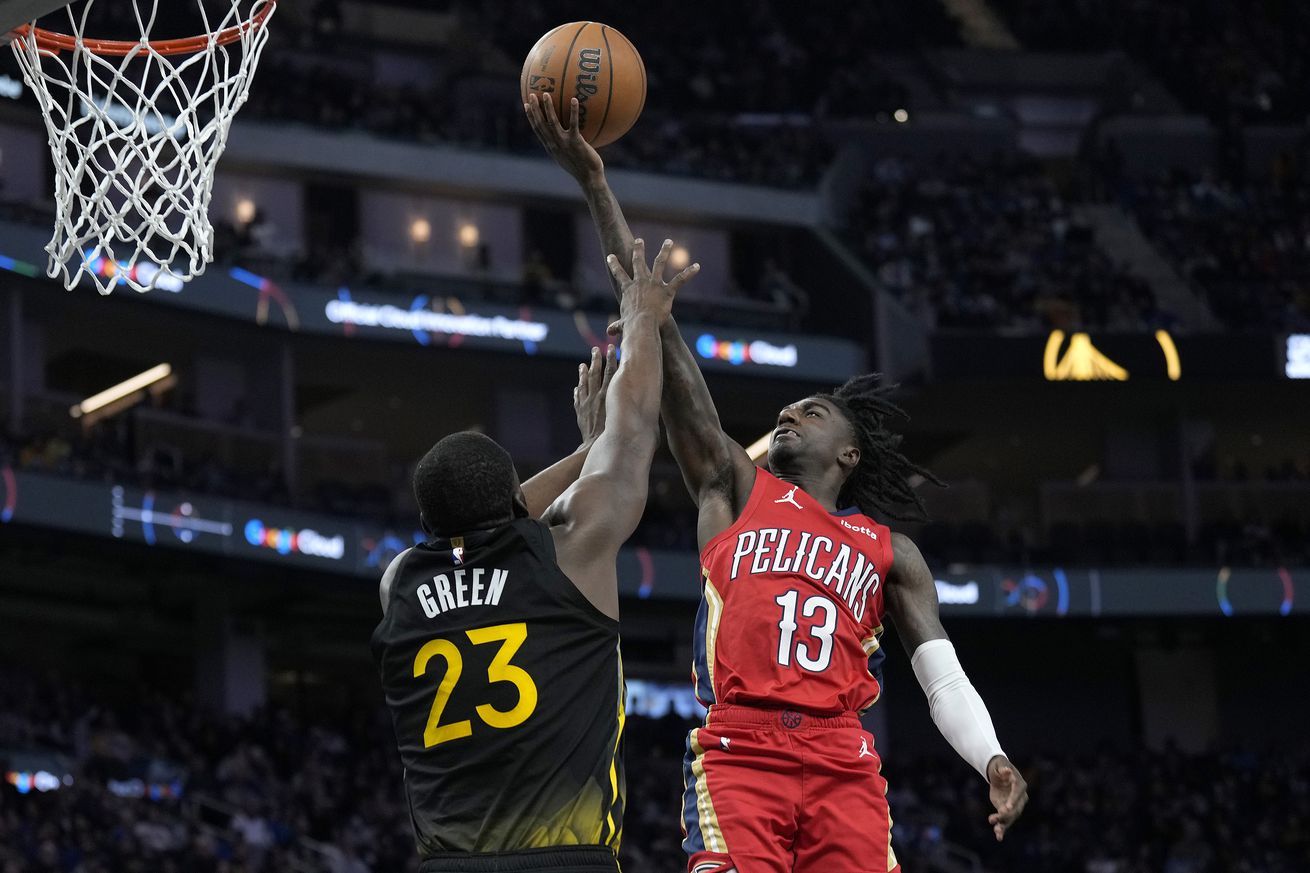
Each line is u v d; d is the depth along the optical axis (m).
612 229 4.89
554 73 5.09
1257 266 35.38
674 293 4.67
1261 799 29.50
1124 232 36.62
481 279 31.70
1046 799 28.83
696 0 39.00
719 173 33.88
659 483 32.47
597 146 5.26
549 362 31.12
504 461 4.16
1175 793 29.66
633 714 30.58
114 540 24.92
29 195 28.03
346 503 28.95
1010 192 36.25
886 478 5.25
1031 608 30.53
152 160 7.32
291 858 21.66
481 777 3.92
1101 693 33.53
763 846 4.53
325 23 34.38
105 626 29.31
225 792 23.25
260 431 29.11
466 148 32.22
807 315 34.12
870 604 4.83
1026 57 40.75
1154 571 31.02
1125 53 42.06
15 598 27.91
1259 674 33.59
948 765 29.89
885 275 33.53
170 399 29.89
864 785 4.64
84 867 19.14
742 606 4.76
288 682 32.09
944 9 42.16
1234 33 42.16
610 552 4.12
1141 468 34.00
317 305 29.06
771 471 5.22
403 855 22.95
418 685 4.02
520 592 4.02
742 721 4.66
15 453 24.62
